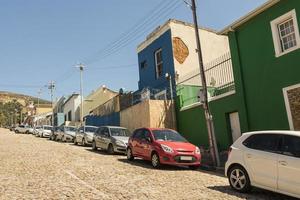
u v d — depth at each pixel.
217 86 19.47
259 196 8.89
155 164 14.13
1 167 13.60
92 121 36.84
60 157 17.28
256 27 15.90
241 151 9.47
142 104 23.45
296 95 13.89
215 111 18.64
